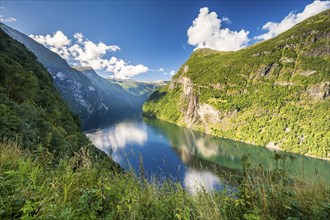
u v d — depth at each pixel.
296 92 162.88
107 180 3.27
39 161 3.65
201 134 156.25
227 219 2.94
